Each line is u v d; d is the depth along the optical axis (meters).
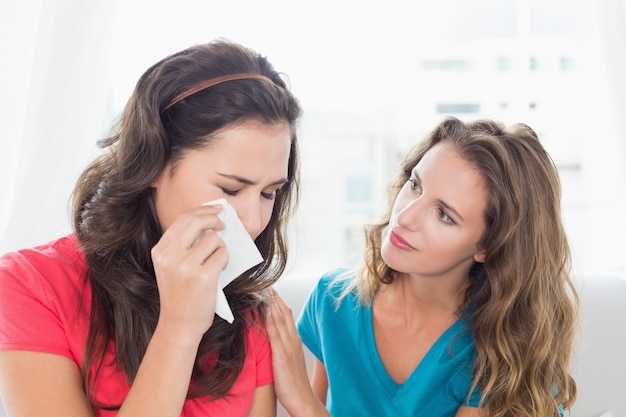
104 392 0.98
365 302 1.42
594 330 1.53
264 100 0.89
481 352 1.29
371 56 2.30
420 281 1.33
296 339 1.16
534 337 1.29
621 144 1.83
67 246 1.04
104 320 0.97
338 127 3.98
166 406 0.86
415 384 1.33
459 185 1.20
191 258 0.84
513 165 1.24
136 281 0.98
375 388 1.37
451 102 2.61
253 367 1.11
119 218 0.97
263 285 1.13
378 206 2.67
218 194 0.89
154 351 0.87
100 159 1.05
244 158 0.88
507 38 2.21
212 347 1.05
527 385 1.29
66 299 0.97
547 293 1.31
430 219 1.21
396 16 2.26
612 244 2.01
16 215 1.66
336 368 1.40
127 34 1.97
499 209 1.22
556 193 1.31
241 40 2.05
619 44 1.81
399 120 2.83
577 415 1.49
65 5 1.69
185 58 0.92
